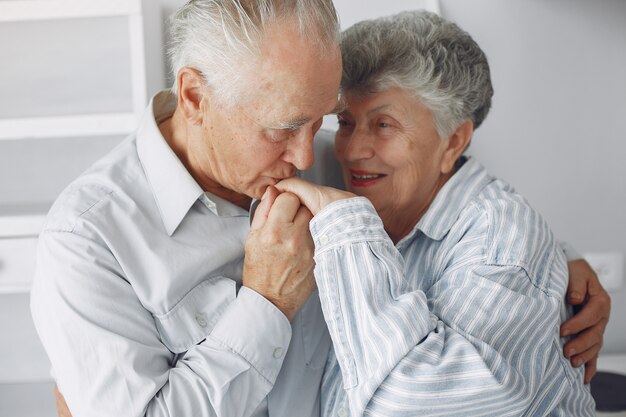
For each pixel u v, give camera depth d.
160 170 1.18
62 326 1.08
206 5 1.08
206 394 1.08
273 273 1.13
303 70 1.03
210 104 1.10
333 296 1.11
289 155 1.12
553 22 1.99
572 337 1.37
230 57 1.05
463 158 1.41
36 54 1.92
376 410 1.08
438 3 1.92
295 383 1.26
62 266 1.09
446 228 1.30
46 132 1.72
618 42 2.02
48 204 1.94
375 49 1.23
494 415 1.10
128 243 1.13
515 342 1.17
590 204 2.08
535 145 2.04
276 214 1.13
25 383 2.07
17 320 2.02
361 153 1.27
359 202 1.13
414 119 1.25
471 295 1.17
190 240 1.17
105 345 1.06
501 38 1.98
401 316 1.08
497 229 1.23
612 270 2.11
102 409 1.06
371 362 1.08
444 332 1.12
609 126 2.05
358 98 1.26
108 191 1.16
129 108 1.94
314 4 1.04
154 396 1.07
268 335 1.12
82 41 1.91
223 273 1.21
